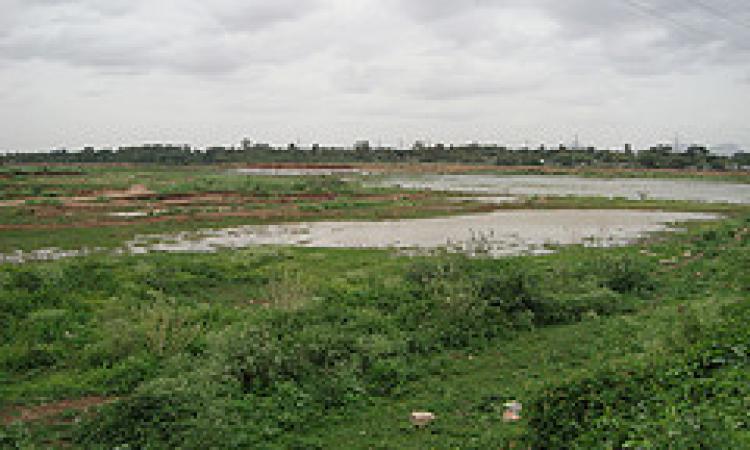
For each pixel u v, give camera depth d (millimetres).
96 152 127625
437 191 50625
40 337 10664
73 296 13188
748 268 14227
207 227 29156
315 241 24609
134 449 6660
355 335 10344
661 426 5094
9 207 37156
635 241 23266
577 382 6402
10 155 122750
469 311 11258
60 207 37312
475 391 8438
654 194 49781
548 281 13930
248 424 7227
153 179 65375
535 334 11109
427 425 7375
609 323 11391
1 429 7277
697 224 28203
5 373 9359
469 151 128875
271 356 8547
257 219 32031
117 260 18125
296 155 129375
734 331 7336
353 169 107750
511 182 69438
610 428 5379
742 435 4746
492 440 6676
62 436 7141
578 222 29797
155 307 11672
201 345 10109
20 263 20016
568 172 88250
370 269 17578
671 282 14633
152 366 9242
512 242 23594
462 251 21406
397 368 9164
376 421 7613
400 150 132875
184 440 6672
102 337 10562
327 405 8039
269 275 16625
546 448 5754
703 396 5695
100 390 8578
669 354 7688
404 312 11727
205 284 15781
